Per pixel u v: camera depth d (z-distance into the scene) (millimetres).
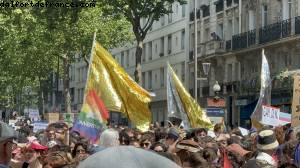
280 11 46156
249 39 50125
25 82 79938
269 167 8938
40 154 10422
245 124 45500
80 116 15406
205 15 59688
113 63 16438
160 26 71250
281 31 45281
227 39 54812
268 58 47344
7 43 49062
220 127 20328
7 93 82375
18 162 10305
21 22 30594
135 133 15117
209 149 10023
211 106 33531
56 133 15148
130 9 39812
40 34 50375
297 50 43531
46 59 59969
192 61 61500
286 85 41781
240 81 51531
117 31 55719
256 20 49250
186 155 8039
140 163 2740
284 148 11195
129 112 16891
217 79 56250
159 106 71688
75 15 37312
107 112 15492
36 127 28562
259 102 20453
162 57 70562
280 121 20656
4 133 5035
